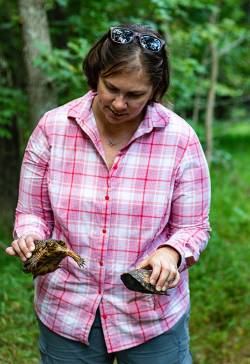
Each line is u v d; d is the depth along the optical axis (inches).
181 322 73.6
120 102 61.9
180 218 69.6
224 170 300.0
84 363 73.1
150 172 67.1
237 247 192.9
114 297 69.9
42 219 72.2
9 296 141.2
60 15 199.2
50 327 73.0
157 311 70.8
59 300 71.6
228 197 261.1
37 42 153.7
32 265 64.3
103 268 68.8
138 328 70.9
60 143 68.3
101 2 190.1
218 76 380.2
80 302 70.6
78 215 68.1
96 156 67.4
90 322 70.7
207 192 69.9
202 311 150.4
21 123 204.5
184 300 74.2
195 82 238.2
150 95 65.2
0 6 216.8
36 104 157.4
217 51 279.0
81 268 69.4
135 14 196.1
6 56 214.1
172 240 66.6
